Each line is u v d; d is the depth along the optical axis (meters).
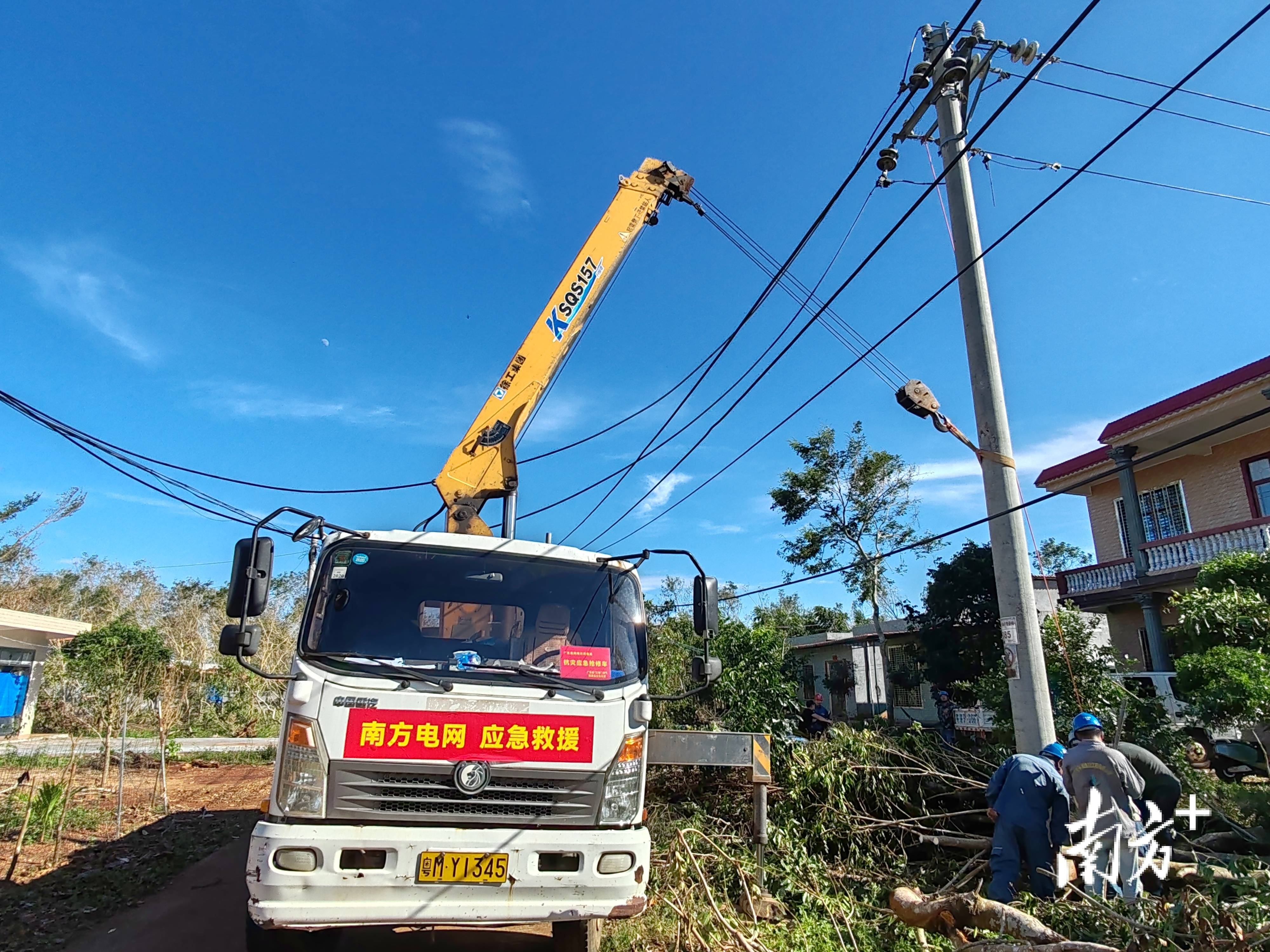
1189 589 14.95
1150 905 4.53
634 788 4.50
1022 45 8.20
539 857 4.02
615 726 4.50
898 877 6.34
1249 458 15.17
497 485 7.95
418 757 4.11
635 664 4.87
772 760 7.36
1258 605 7.95
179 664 18.91
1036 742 6.96
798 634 26.42
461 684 4.32
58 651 18.25
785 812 6.86
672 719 8.91
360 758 4.05
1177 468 16.69
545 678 4.54
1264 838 5.82
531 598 4.95
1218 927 3.92
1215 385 13.82
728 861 6.03
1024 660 7.17
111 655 15.39
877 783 6.99
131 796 12.06
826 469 18.94
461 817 4.07
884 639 18.11
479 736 4.21
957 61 8.41
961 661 14.99
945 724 12.52
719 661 5.29
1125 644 17.45
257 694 24.41
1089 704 7.61
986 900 4.37
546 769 4.26
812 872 6.17
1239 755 7.51
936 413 7.79
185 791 12.77
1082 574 17.30
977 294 8.17
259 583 4.33
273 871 3.73
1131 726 7.41
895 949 5.02
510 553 5.09
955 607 15.27
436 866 3.86
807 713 11.55
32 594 30.14
